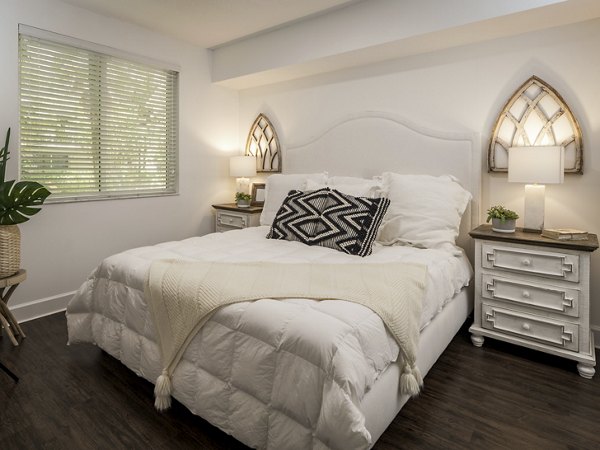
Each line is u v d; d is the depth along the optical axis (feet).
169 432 5.23
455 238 8.86
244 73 12.12
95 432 5.21
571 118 7.85
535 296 7.18
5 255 7.64
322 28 10.13
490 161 8.94
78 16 9.64
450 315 7.31
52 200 9.58
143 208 11.59
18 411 5.63
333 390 3.87
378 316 4.75
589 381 6.57
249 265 6.29
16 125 8.80
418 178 9.20
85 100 10.08
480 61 8.98
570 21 7.75
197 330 5.20
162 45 11.59
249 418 4.58
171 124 12.32
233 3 9.45
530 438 5.14
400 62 10.18
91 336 7.16
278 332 4.42
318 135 11.87
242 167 13.07
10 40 8.56
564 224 8.20
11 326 8.44
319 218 8.45
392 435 5.16
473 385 6.43
